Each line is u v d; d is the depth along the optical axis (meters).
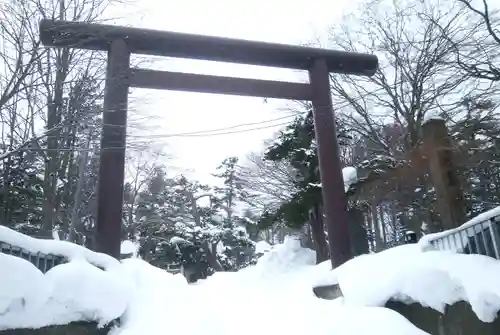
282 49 12.03
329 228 10.97
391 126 15.98
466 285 4.35
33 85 7.10
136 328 5.29
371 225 22.34
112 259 6.37
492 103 12.35
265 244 29.81
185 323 5.83
